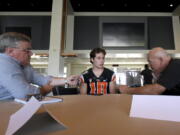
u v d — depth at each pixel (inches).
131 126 11.1
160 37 240.5
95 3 228.7
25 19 245.8
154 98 14.0
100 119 13.2
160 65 52.6
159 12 247.1
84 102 24.8
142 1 223.5
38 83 49.3
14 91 30.1
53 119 12.1
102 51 67.4
